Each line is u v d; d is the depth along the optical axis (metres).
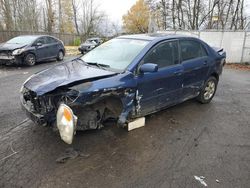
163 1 32.19
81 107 3.45
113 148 3.71
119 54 4.38
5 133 4.10
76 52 23.25
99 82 3.53
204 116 5.12
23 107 3.84
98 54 4.69
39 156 3.45
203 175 3.15
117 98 3.79
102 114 3.78
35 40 12.37
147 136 4.12
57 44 14.16
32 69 10.90
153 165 3.33
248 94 7.08
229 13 30.42
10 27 35.38
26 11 37.25
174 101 4.89
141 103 4.15
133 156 3.53
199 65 5.23
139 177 3.07
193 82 5.23
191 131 4.39
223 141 4.07
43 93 3.36
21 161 3.33
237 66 14.30
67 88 3.38
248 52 15.41
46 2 41.72
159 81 4.32
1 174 3.05
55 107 3.43
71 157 3.44
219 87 7.98
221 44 15.97
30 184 2.89
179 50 4.83
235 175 3.17
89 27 48.12
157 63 4.36
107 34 49.81
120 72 3.88
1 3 34.69
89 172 3.14
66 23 46.69
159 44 4.45
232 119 5.02
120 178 3.04
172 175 3.13
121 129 4.30
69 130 3.13
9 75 9.23
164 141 3.98
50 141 3.86
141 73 4.01
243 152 3.74
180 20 32.22
